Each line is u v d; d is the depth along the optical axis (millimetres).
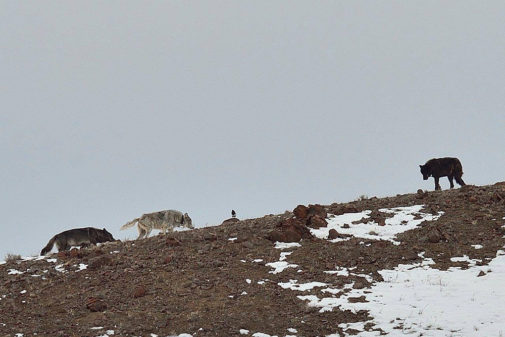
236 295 13586
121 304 13398
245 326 11930
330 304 12891
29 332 12039
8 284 15312
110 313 12867
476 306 12312
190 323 12125
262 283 14320
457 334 11031
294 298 13336
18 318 12945
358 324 11828
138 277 15148
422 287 13688
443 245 16516
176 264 15969
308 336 11406
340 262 15633
